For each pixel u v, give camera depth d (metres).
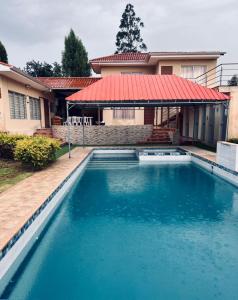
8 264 4.28
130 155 17.14
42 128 20.00
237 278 4.29
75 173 10.70
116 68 23.77
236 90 14.52
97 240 5.61
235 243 5.44
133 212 7.26
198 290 4.01
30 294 3.98
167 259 4.84
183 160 15.06
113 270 4.54
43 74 39.94
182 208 7.56
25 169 10.24
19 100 16.05
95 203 8.03
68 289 4.07
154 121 23.89
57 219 6.79
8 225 4.90
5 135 11.73
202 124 18.94
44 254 5.09
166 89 15.12
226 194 8.91
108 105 17.03
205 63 22.27
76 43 37.88
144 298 3.85
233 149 9.80
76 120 20.80
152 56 21.36
